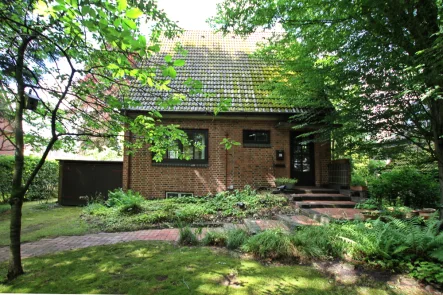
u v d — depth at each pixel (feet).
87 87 14.82
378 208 24.50
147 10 13.19
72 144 20.35
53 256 15.43
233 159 36.06
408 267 12.95
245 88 37.91
